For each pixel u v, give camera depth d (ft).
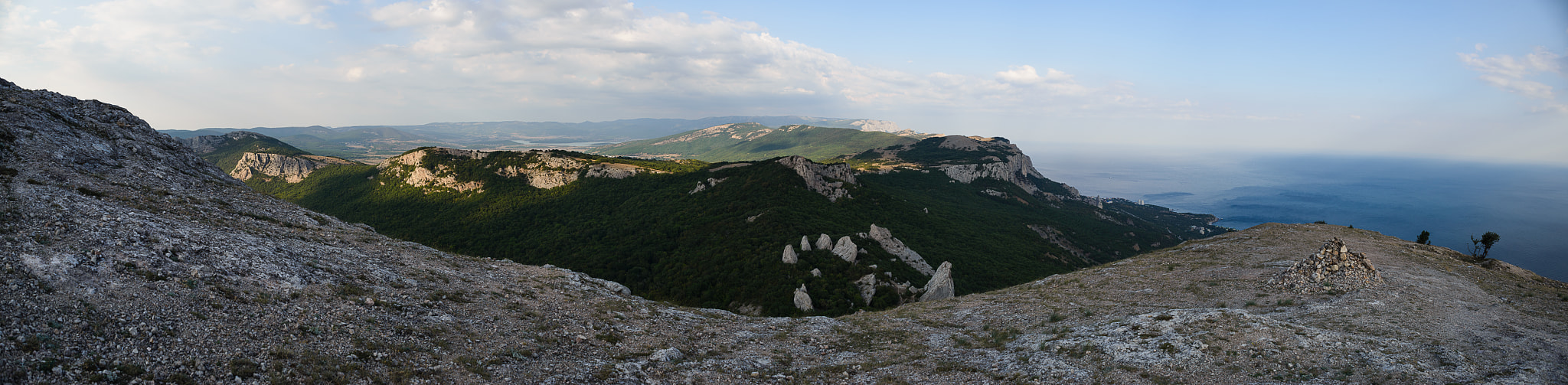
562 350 71.77
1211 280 116.88
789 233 337.93
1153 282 120.67
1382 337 69.87
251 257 71.87
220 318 55.62
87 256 57.26
